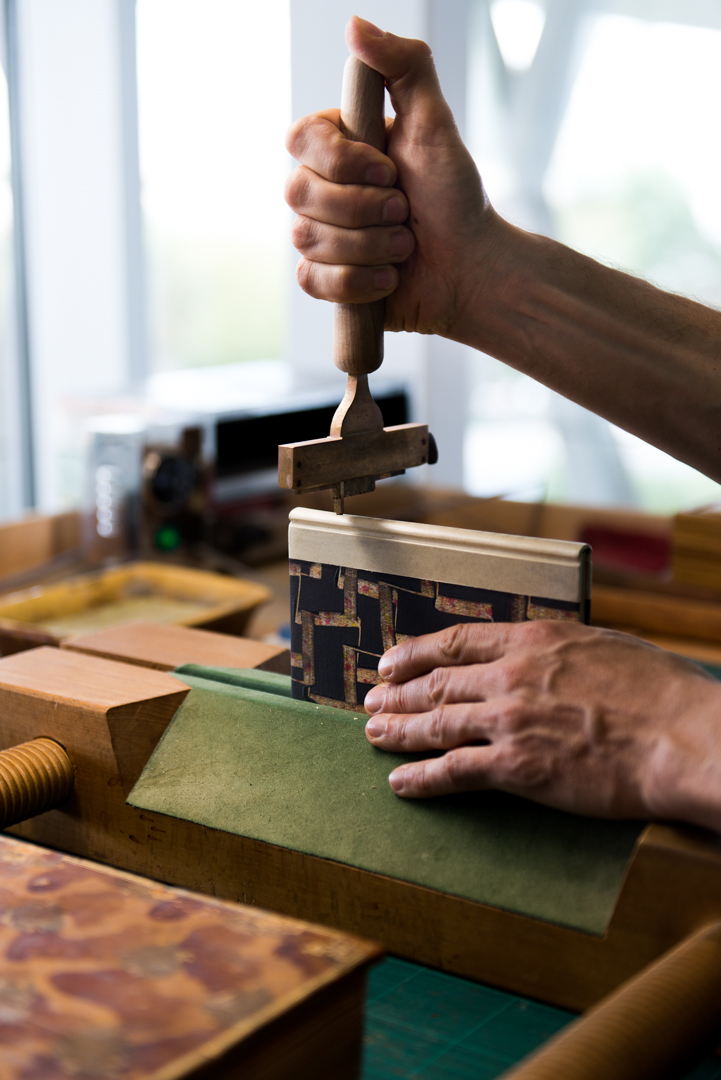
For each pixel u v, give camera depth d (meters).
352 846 0.59
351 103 0.68
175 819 0.65
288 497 1.85
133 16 2.92
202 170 2.97
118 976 0.41
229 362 3.06
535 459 3.20
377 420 0.67
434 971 0.57
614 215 3.08
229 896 0.64
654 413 0.76
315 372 2.26
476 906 0.55
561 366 0.77
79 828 0.71
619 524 1.72
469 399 2.94
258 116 2.84
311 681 0.69
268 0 2.74
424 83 0.69
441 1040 0.50
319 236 0.67
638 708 0.53
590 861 0.54
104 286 3.06
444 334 0.81
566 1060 0.38
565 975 0.53
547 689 0.55
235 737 0.68
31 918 0.46
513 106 3.03
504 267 0.75
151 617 1.39
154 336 3.14
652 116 2.99
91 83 2.95
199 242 3.02
